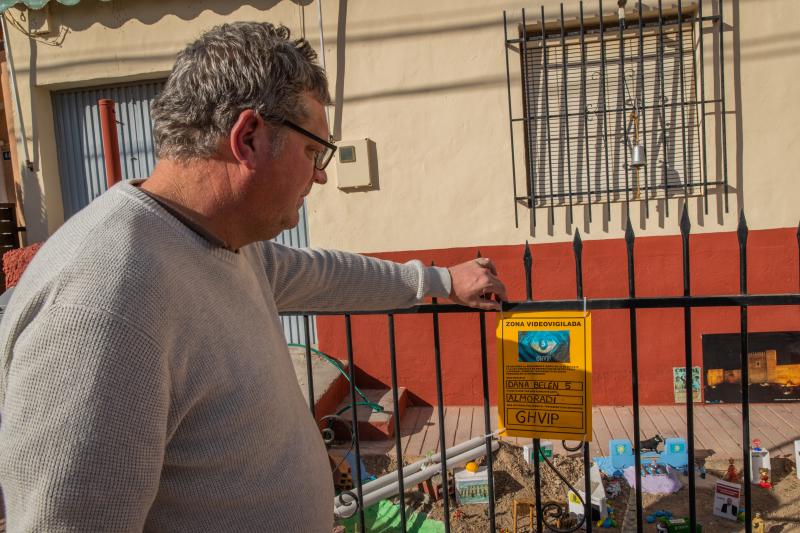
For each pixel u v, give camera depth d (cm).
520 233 486
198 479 113
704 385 481
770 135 454
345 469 391
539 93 482
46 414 92
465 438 451
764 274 461
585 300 181
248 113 113
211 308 114
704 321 476
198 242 117
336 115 498
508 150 481
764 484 376
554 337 183
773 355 474
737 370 477
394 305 185
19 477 94
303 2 490
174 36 505
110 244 102
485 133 483
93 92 545
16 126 542
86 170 554
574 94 478
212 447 112
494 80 478
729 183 462
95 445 93
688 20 457
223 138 115
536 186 490
